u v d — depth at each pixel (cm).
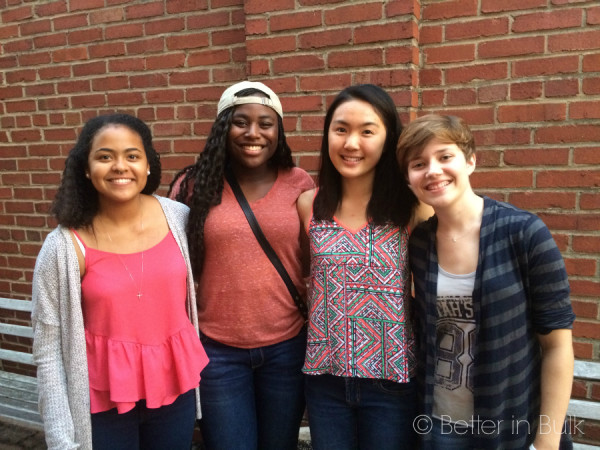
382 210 153
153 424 156
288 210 175
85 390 140
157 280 147
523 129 208
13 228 321
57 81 294
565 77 200
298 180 186
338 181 162
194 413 166
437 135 128
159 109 273
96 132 138
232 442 173
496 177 215
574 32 196
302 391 181
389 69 215
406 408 155
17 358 269
